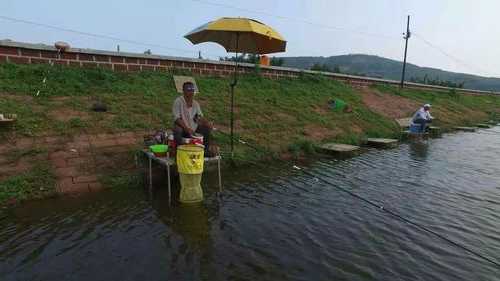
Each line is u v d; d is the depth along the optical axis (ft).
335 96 57.82
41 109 27.61
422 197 26.05
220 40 29.96
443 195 26.73
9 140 23.56
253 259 16.15
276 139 36.27
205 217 20.16
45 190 21.27
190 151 21.36
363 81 74.54
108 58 38.52
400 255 17.35
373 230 19.92
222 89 43.27
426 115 53.06
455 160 39.17
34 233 17.39
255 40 28.84
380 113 59.47
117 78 36.86
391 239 18.95
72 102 29.78
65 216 19.26
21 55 33.53
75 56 36.55
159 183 24.68
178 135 23.48
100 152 25.41
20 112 26.20
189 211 20.81
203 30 24.89
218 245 17.19
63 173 22.79
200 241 17.47
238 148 31.73
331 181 28.53
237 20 24.81
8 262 14.94
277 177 28.30
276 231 19.02
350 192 26.20
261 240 17.93
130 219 19.42
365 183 28.63
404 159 38.11
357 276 15.31
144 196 22.54
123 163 25.23
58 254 15.72
